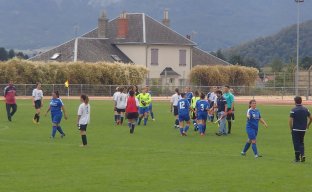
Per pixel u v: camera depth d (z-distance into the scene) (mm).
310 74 104875
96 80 95125
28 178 20703
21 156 26000
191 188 19359
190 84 107312
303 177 21453
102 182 20109
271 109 65750
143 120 47344
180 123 36156
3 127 39906
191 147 30125
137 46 111688
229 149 29453
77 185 19578
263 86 106625
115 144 30984
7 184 19641
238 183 20234
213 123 44531
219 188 19406
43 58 108625
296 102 25188
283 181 20672
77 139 33062
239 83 109625
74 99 82375
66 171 22156
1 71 88500
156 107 66938
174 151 28344
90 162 24453
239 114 56031
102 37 113688
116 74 96562
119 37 112750
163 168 23094
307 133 38000
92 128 40188
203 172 22250
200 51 123062
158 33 114188
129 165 23781
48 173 21703
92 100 81062
